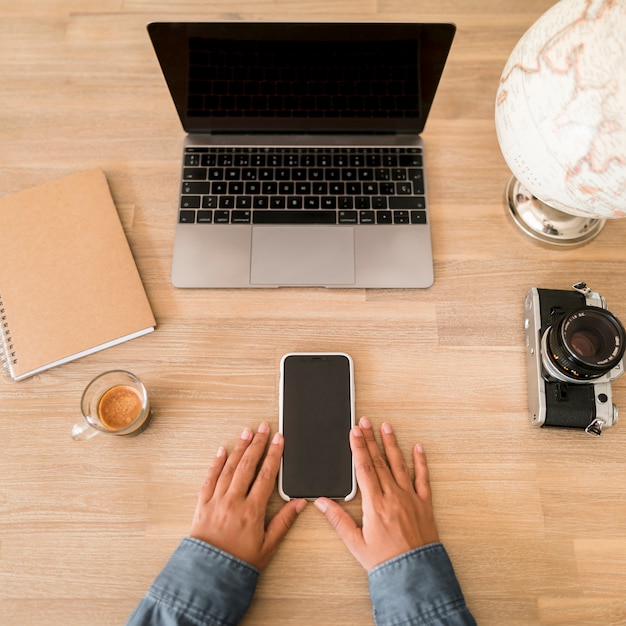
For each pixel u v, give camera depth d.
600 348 0.63
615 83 0.46
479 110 0.80
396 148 0.76
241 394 0.68
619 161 0.49
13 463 0.65
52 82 0.81
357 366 0.69
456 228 0.75
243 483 0.64
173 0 0.85
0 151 0.78
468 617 0.58
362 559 0.61
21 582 0.62
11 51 0.82
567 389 0.65
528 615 0.61
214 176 0.74
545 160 0.54
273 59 0.66
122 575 0.62
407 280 0.72
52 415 0.67
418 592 0.58
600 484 0.65
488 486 0.65
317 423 0.67
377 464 0.65
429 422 0.67
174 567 0.59
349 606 0.61
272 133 0.76
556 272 0.73
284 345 0.70
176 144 0.78
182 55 0.64
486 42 0.83
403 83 0.68
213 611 0.57
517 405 0.68
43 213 0.73
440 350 0.70
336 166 0.75
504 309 0.72
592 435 0.67
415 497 0.64
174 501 0.64
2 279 0.70
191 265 0.72
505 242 0.74
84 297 0.70
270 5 0.85
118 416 0.66
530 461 0.66
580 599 0.62
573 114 0.49
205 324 0.71
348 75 0.67
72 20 0.83
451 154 0.78
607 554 0.63
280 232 0.73
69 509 0.64
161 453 0.66
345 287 0.72
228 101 0.70
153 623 0.56
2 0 0.84
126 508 0.64
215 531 0.61
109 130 0.79
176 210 0.75
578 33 0.48
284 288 0.72
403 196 0.74
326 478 0.65
